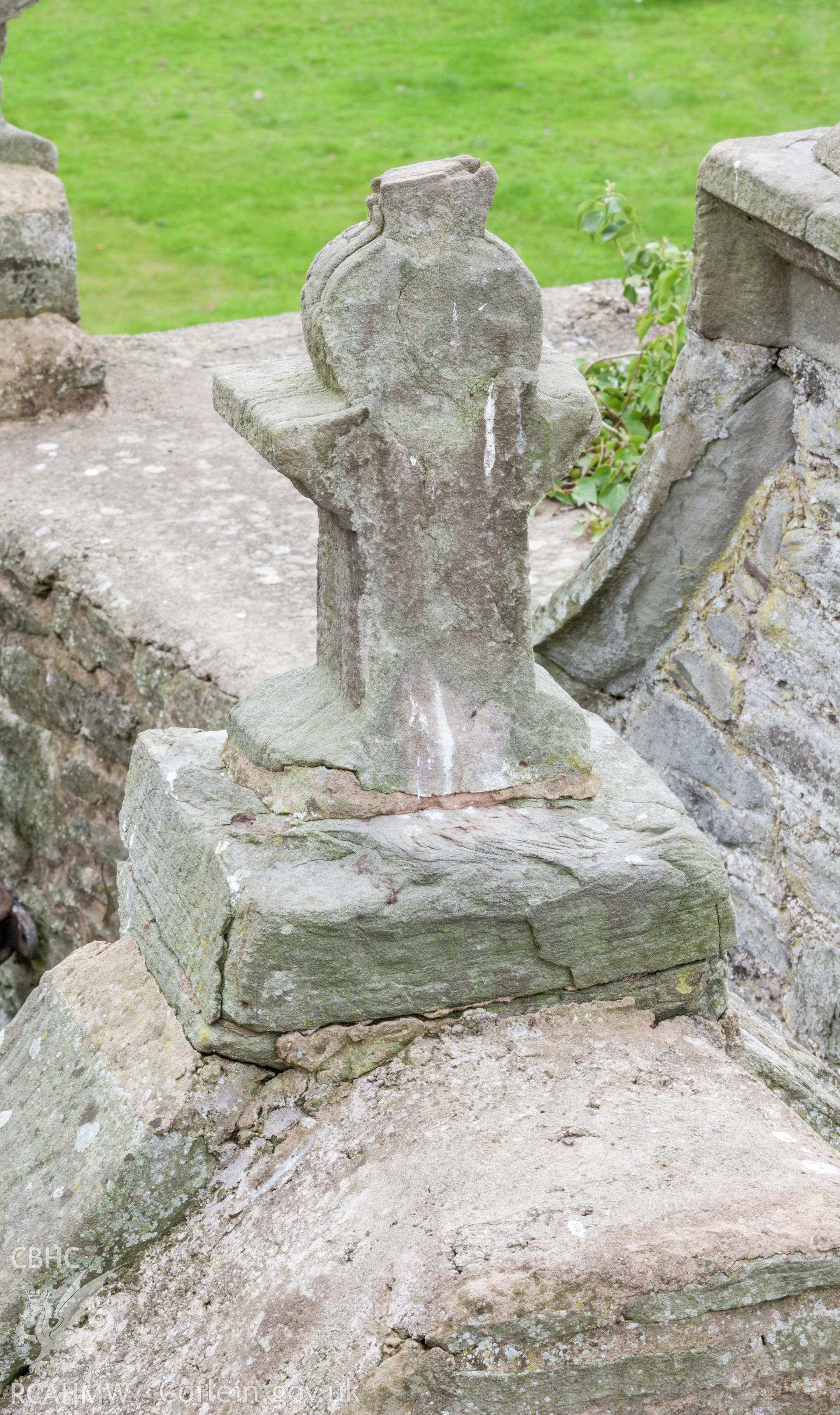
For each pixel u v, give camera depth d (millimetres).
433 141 12328
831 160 3295
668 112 12719
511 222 10844
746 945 3949
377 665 2492
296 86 13750
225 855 2502
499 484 2465
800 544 3576
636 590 4047
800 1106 2805
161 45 14828
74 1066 2633
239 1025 2457
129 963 2787
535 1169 2236
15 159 6414
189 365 7207
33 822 5750
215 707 4484
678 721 4082
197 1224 2443
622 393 6168
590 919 2527
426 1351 2008
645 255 6410
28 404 6410
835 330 3355
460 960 2498
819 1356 2135
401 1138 2383
